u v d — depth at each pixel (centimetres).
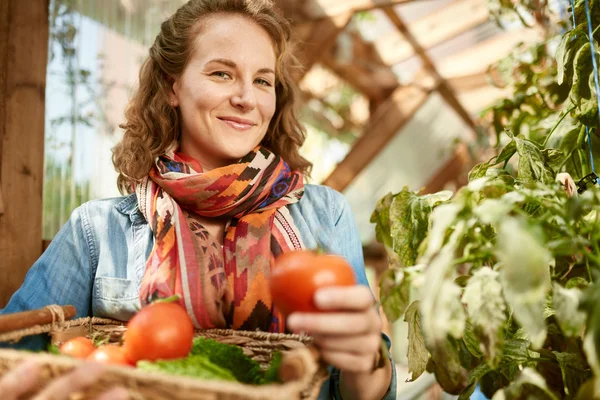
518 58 135
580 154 92
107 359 67
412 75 413
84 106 160
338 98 443
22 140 136
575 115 89
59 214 154
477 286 61
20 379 56
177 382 51
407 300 69
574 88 81
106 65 168
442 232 59
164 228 100
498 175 78
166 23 112
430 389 272
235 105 103
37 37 140
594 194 59
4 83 134
